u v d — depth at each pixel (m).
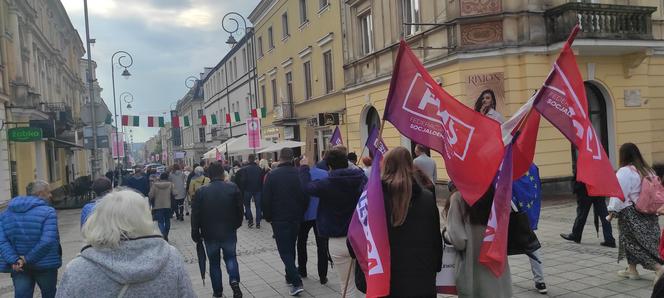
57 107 28.53
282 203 6.53
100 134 20.50
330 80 24.91
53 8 33.31
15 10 21.03
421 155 8.21
